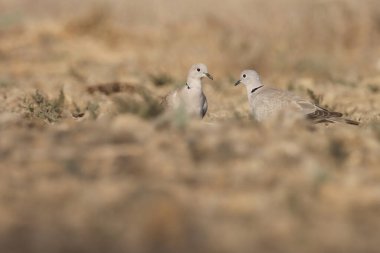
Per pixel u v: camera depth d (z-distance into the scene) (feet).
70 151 37.83
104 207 29.63
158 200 29.55
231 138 39.96
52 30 111.75
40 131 43.65
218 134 40.98
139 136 40.47
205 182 33.09
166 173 34.22
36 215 28.96
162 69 95.86
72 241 26.35
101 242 26.27
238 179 33.37
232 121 51.90
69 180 33.22
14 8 122.31
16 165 35.81
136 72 92.07
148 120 47.73
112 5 117.91
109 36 110.42
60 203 30.27
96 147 38.60
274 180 33.30
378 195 31.24
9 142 40.09
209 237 26.58
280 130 42.93
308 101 50.42
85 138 40.65
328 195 31.27
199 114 52.80
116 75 88.74
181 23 112.37
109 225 27.84
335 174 34.45
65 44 106.83
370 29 112.06
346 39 110.63
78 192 31.48
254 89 54.49
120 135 40.63
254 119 53.88
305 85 83.20
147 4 117.70
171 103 52.39
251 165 35.24
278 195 31.07
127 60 100.63
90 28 112.06
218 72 96.27
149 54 103.09
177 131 41.93
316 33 110.11
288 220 28.19
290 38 107.76
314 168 33.68
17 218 28.68
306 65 94.53
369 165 36.88
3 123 46.37
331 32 110.42
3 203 30.45
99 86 75.00
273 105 50.72
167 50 104.12
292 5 113.91
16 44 105.81
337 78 88.43
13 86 79.05
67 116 59.47
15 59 99.55
